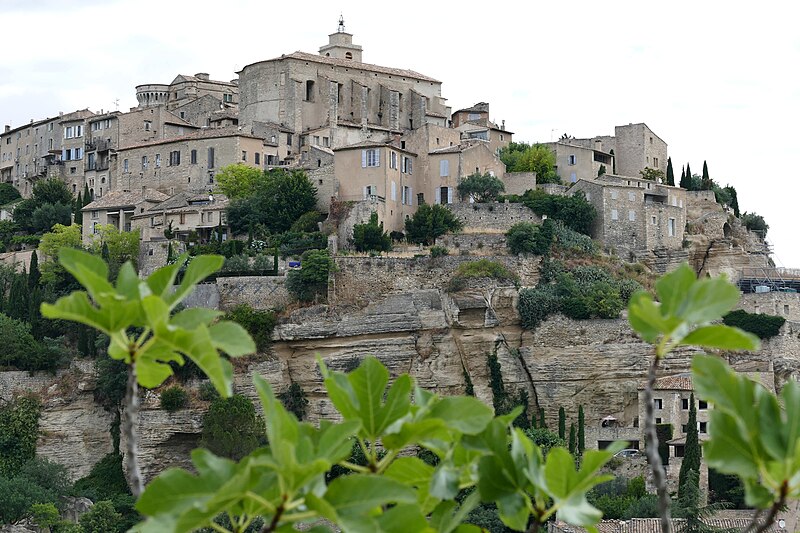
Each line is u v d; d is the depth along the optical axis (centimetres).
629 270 15362
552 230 14938
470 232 15462
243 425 12694
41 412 13712
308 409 13625
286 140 18838
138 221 17188
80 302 1597
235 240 15338
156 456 13075
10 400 13812
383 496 1552
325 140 18900
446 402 1770
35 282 15738
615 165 18625
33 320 14650
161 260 15862
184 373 13275
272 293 14250
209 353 1579
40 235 19362
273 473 1562
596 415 13788
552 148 17950
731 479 11581
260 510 1549
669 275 1662
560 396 13850
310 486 1559
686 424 12938
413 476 1898
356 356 13825
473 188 16050
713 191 17400
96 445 13700
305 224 15625
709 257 16062
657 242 15962
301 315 13912
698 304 1633
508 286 14188
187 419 13012
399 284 14375
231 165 17375
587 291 14200
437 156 16388
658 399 13012
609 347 13875
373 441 1741
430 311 14000
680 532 9562
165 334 1590
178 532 1490
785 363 14050
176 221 16712
